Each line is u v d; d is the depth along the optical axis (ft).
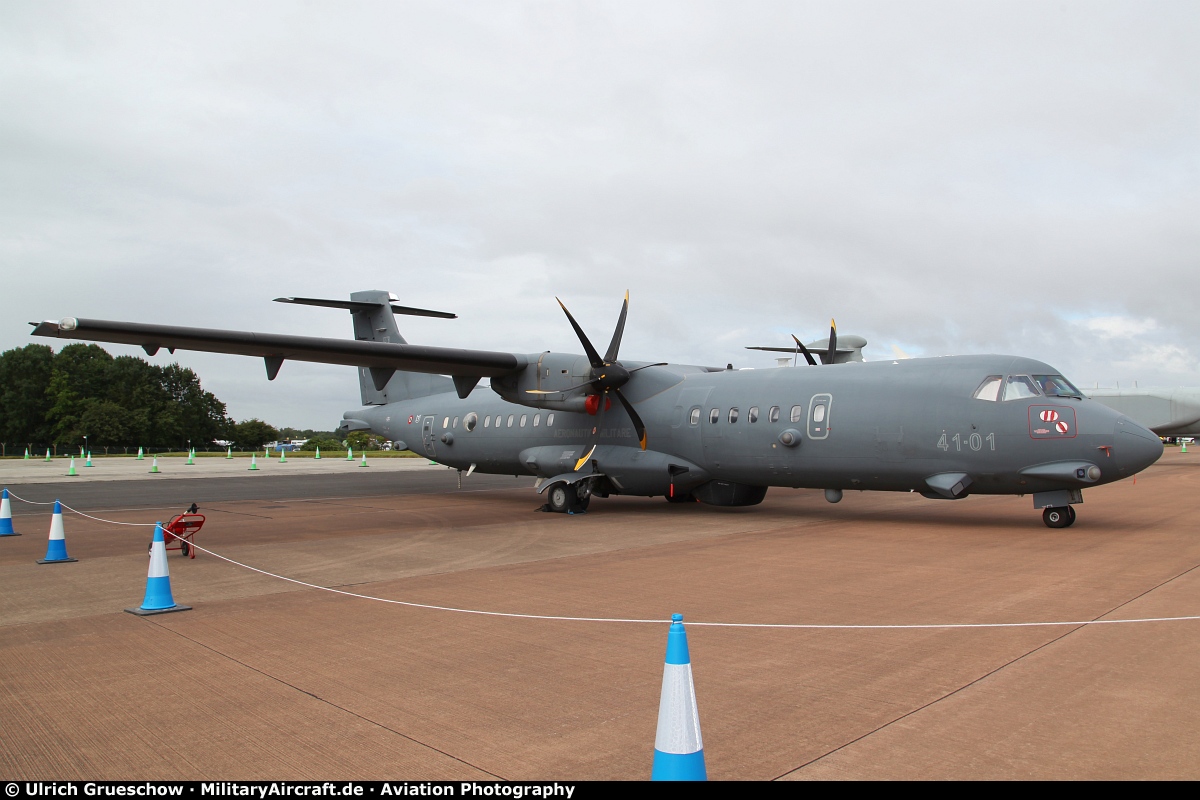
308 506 61.82
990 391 42.14
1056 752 12.59
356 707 15.28
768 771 12.05
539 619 22.31
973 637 19.70
